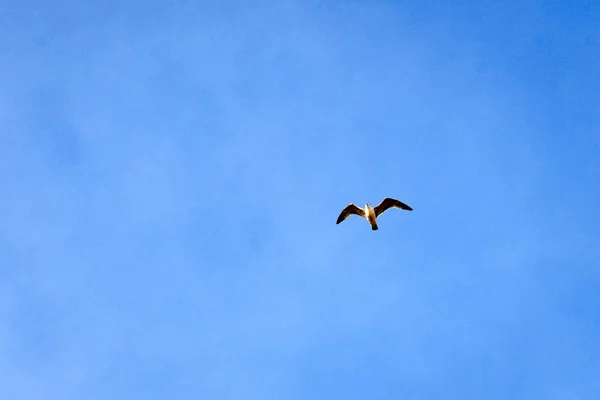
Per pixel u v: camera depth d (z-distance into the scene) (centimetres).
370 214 4203
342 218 4350
